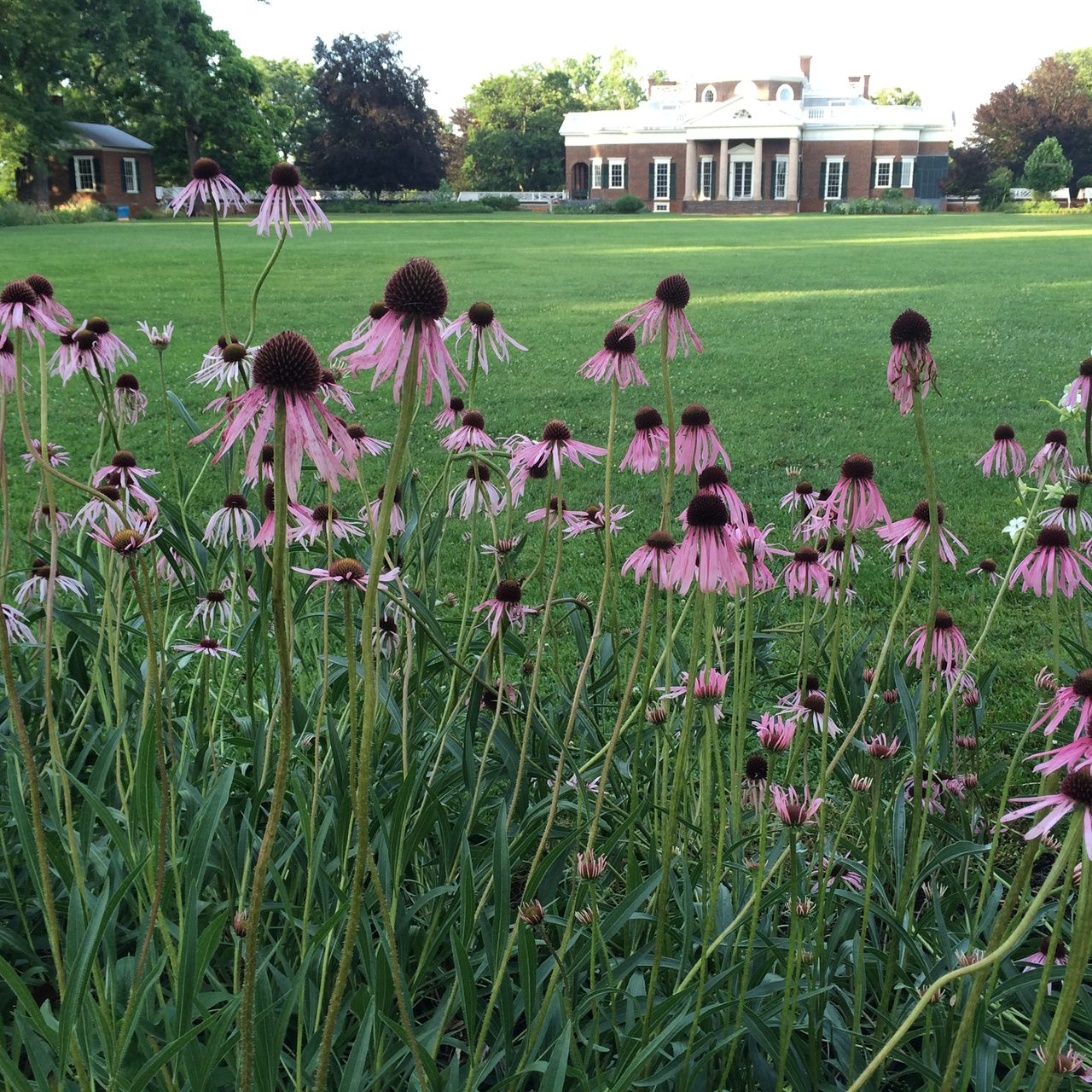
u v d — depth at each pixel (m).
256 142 59.28
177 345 12.52
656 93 77.44
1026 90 75.56
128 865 1.53
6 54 46.34
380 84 66.44
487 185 84.69
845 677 2.73
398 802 1.72
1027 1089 1.60
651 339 1.74
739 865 1.90
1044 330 14.58
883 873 2.30
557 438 2.09
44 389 1.81
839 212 61.84
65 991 1.36
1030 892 2.50
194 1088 1.40
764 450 8.20
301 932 1.91
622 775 2.42
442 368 1.20
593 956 1.59
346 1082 1.46
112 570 2.18
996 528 5.96
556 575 1.80
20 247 28.78
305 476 3.66
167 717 2.21
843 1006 1.99
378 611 2.36
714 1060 1.86
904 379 1.71
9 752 1.90
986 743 3.23
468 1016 1.51
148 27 51.91
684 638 3.06
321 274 22.20
